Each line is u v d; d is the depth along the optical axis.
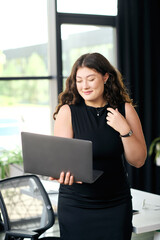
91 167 2.21
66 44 5.32
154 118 5.78
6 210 2.79
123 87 2.55
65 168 2.28
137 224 2.56
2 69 5.09
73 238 2.45
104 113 2.45
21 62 5.19
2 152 5.09
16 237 2.79
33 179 3.02
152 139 5.73
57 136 2.26
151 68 5.67
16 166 5.13
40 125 5.36
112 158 2.41
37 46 5.25
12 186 2.92
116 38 5.58
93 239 2.42
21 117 5.23
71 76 2.46
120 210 2.41
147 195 3.29
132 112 2.47
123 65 5.56
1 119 5.13
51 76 5.34
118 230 2.40
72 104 2.49
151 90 5.69
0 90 5.08
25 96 5.24
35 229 2.88
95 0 5.45
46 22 5.26
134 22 5.55
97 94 2.36
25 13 5.13
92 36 5.50
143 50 5.66
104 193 2.39
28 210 2.91
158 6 5.67
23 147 2.39
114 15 5.59
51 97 5.38
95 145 2.38
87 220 2.41
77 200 2.42
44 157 2.33
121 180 2.43
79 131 2.42
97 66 2.33
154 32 5.68
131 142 2.33
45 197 2.98
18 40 5.13
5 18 5.03
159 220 2.65
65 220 2.47
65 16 5.27
